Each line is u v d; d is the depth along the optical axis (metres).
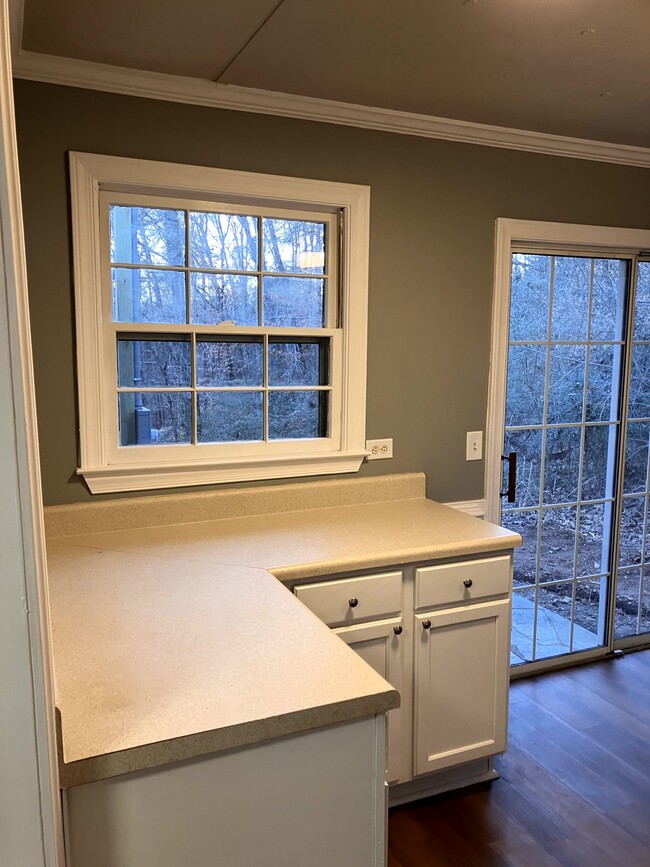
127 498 2.37
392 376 2.76
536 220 2.94
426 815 2.23
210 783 1.14
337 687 1.25
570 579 3.34
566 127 2.75
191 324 2.43
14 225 0.77
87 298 2.22
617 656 3.41
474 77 2.22
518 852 2.05
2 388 0.78
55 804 0.91
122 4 1.73
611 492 3.37
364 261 2.62
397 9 1.75
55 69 2.08
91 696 1.21
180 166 2.29
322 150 2.51
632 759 2.51
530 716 2.82
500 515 3.08
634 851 2.05
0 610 0.81
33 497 0.82
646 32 1.89
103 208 2.26
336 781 1.25
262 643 1.44
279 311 2.59
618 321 3.28
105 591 1.76
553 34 1.90
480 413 2.95
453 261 2.81
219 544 2.18
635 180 3.15
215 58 2.06
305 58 2.07
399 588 2.14
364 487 2.73
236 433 2.56
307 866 1.24
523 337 3.07
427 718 2.22
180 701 1.20
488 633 2.30
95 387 2.27
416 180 2.69
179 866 1.14
